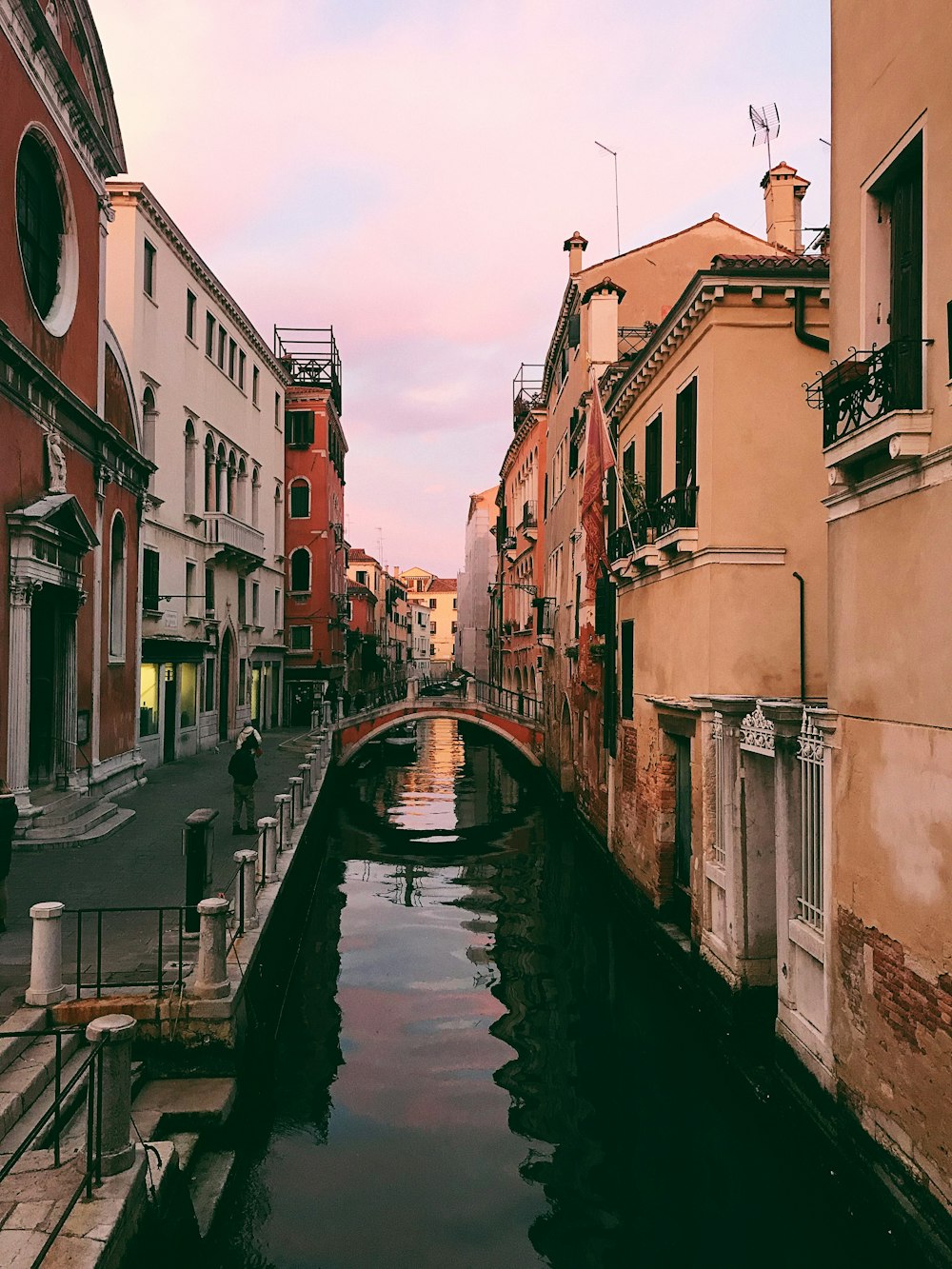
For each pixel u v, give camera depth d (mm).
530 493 32156
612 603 14539
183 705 21688
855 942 5887
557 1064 8617
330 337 37562
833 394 6090
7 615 10508
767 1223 6133
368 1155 6977
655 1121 7531
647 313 19672
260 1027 7750
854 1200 5781
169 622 20828
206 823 8227
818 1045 6422
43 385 11281
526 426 31828
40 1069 5449
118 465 15102
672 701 10383
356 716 27953
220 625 24516
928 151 5191
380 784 29500
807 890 6863
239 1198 6270
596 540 15180
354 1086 8180
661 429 11672
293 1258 5672
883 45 5762
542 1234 5980
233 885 9297
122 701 15719
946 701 4867
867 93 5980
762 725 7617
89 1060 4125
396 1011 10055
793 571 9258
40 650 12539
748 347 9281
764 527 9242
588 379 18250
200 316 23438
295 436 35188
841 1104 6043
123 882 9414
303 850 13523
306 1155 6965
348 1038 9312
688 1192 6496
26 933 7766
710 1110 7730
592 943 12633
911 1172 5125
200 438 23406
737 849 8188
